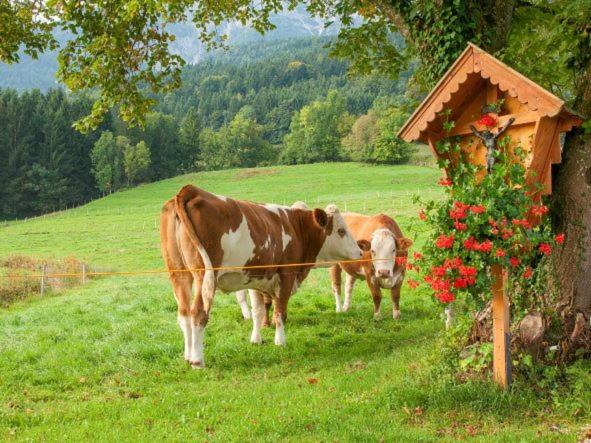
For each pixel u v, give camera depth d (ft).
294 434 20.48
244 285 33.50
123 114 39.99
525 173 23.18
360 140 414.00
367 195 211.00
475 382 23.25
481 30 28.99
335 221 39.06
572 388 22.63
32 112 419.54
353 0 35.78
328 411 22.21
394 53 41.24
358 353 32.73
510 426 20.49
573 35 27.43
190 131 508.53
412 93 38.47
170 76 41.39
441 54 28.94
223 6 41.96
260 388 26.50
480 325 25.39
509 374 22.89
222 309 44.57
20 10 39.17
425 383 23.95
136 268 101.35
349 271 42.32
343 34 41.16
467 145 26.07
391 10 31.73
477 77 24.23
